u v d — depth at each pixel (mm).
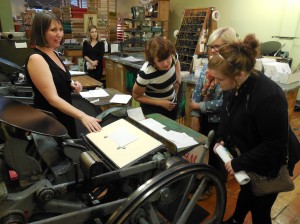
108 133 1252
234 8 5012
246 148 1182
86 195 1076
